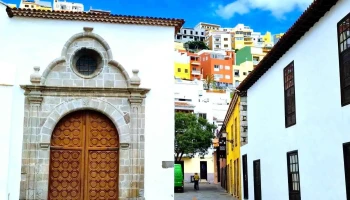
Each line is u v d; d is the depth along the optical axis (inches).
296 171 600.7
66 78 610.9
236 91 974.4
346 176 448.1
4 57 594.2
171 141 615.5
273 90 710.5
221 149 1416.1
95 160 610.5
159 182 604.4
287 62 641.0
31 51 607.2
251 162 863.7
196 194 1310.3
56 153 602.5
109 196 603.2
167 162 609.9
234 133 1143.0
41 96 599.5
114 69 624.1
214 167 2080.5
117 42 629.6
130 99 616.4
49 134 594.6
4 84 585.0
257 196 821.2
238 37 5251.0
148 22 634.8
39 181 582.2
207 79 3484.3
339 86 466.9
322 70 512.1
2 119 577.3
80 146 611.2
